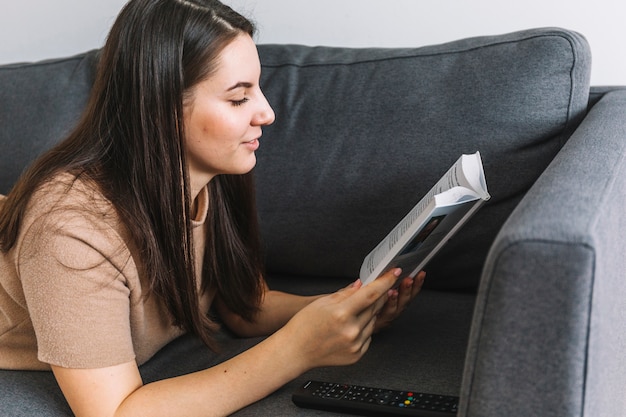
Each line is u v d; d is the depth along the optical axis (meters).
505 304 0.78
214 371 1.12
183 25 1.09
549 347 0.77
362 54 1.56
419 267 1.24
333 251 1.53
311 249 1.54
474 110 1.40
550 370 0.77
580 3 1.60
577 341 0.76
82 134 1.15
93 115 1.14
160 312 1.23
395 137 1.46
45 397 1.18
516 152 1.38
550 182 0.91
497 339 0.79
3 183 1.71
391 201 1.46
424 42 1.73
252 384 1.10
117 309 1.09
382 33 1.75
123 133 1.12
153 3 1.10
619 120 1.22
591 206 0.81
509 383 0.79
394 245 1.10
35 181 1.11
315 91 1.54
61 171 1.11
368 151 1.48
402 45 1.75
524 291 0.77
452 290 1.51
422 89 1.45
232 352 1.35
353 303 1.07
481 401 0.81
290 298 1.41
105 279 1.08
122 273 1.10
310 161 1.52
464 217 1.13
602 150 1.05
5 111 1.74
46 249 1.06
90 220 1.07
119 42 1.11
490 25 1.67
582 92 1.37
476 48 1.44
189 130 1.13
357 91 1.50
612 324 0.87
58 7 2.00
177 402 1.08
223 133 1.12
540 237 0.76
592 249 0.74
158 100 1.09
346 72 1.54
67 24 2.01
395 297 1.25
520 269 0.77
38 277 1.06
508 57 1.39
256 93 1.16
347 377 1.18
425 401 1.04
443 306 1.44
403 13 1.72
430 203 1.03
